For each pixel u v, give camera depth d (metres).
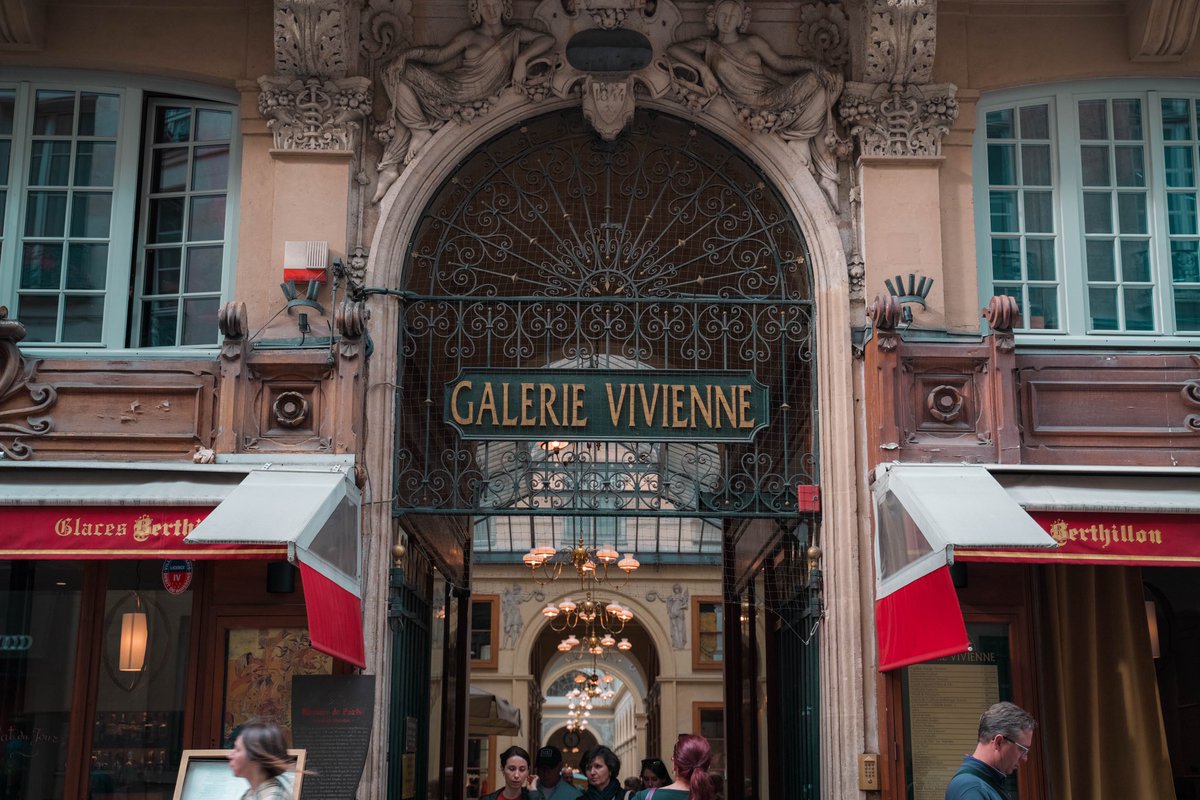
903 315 8.35
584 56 8.84
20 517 7.28
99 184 8.99
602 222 9.48
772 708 9.82
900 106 8.72
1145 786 8.04
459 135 8.77
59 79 9.02
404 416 8.62
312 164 8.57
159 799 7.98
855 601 8.03
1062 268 8.95
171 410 8.06
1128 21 9.10
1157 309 8.91
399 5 8.84
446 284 9.18
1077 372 8.18
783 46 8.95
